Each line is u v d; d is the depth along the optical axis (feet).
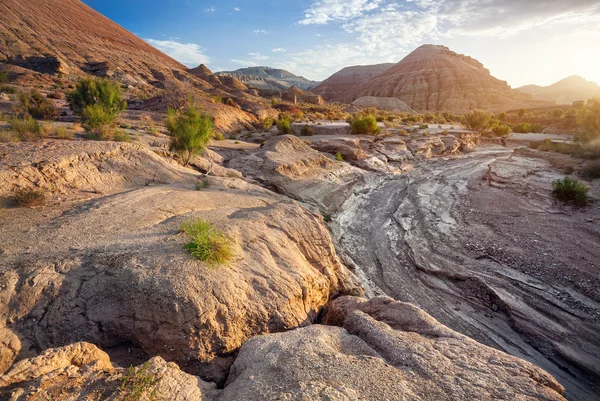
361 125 137.18
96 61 307.37
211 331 19.36
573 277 42.11
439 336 19.66
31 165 34.45
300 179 73.72
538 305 37.78
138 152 47.39
